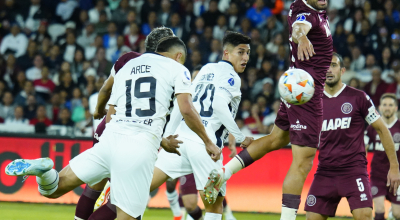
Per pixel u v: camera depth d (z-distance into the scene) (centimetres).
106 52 4825
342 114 1927
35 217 2858
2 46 5053
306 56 1565
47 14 5278
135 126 1541
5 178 3350
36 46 4912
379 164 2508
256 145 1847
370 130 2538
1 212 2992
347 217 3169
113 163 1530
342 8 4991
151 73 1580
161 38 1714
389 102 2539
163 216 3027
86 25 5122
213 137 1992
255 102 4256
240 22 4919
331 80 1934
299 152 1692
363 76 4466
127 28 5034
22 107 4162
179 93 1562
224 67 2031
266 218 3053
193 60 4494
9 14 5322
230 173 1817
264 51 4541
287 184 1689
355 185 1884
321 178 1944
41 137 3322
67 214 2980
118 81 1619
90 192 1891
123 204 1518
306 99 1611
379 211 2500
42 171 1499
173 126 2058
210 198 1750
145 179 1541
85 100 4066
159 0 5178
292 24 1667
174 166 2019
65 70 4538
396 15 4884
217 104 1948
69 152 3312
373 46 4609
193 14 5016
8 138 3338
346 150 1909
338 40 4631
